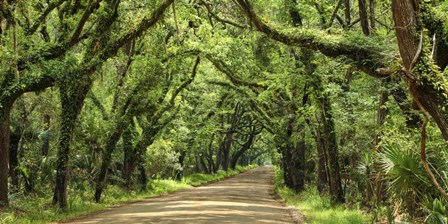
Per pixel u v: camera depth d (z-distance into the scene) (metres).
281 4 21.09
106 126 26.14
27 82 17.14
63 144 19.97
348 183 26.06
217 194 32.56
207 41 27.88
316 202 22.66
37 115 25.88
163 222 15.20
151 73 25.94
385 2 17.61
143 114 29.73
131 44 27.78
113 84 27.16
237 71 30.72
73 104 20.06
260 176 72.31
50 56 18.00
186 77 33.12
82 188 26.69
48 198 23.11
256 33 24.27
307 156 37.62
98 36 19.41
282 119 30.78
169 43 28.58
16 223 14.92
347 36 15.66
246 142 77.31
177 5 24.06
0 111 17.11
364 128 20.33
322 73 19.53
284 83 23.17
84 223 15.69
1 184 17.23
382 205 14.55
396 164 10.91
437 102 10.41
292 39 15.88
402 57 10.49
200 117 46.94
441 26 11.96
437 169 11.16
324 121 21.83
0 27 15.95
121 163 36.03
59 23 19.41
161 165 42.06
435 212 9.73
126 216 17.52
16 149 23.33
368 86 19.03
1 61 16.19
